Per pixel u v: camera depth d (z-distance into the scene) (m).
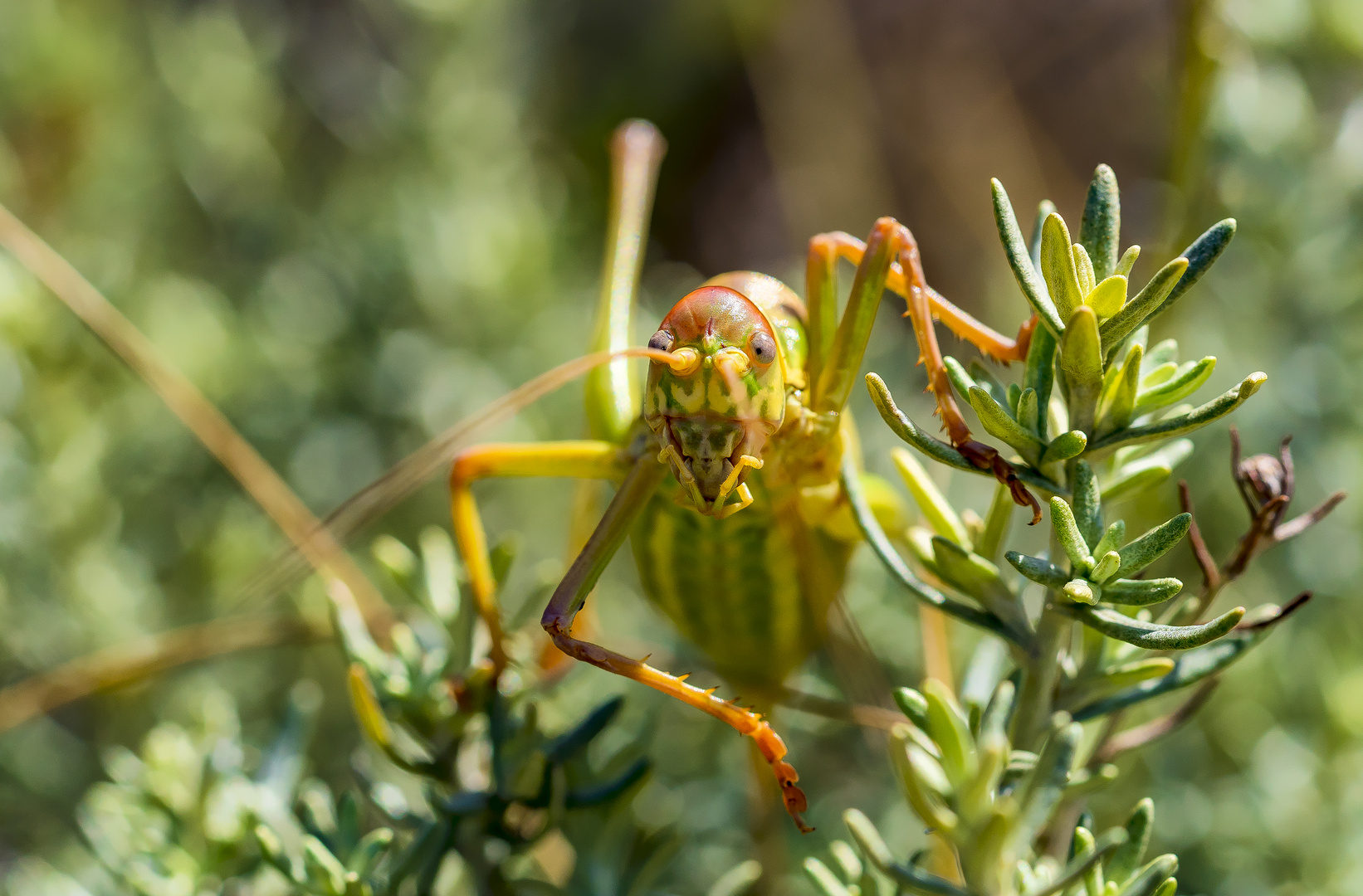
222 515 0.21
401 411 0.23
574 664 0.16
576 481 0.23
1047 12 0.38
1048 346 0.14
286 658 0.20
